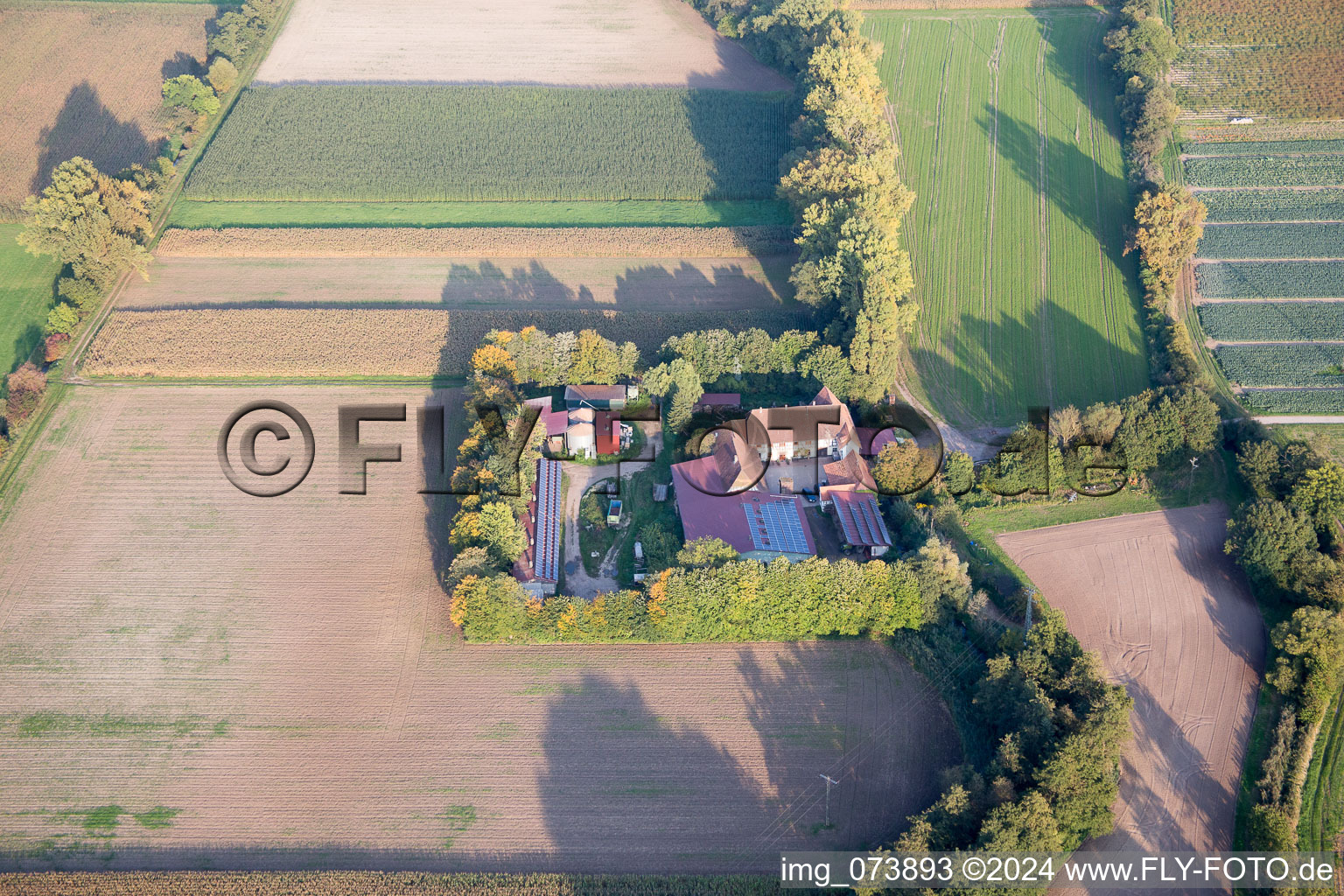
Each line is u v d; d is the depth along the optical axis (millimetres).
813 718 109125
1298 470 123000
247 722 110188
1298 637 105875
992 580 120750
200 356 151750
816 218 152875
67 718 110625
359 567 125375
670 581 113438
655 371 140125
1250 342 150875
